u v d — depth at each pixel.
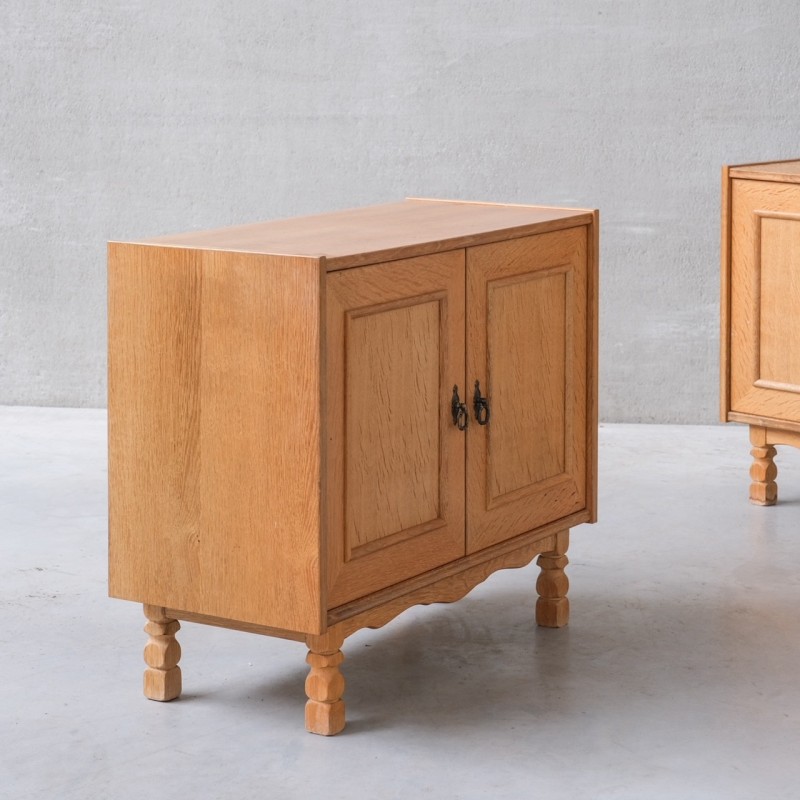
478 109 6.51
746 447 6.17
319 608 3.21
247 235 3.53
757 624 4.11
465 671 3.78
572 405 3.99
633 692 3.63
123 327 3.35
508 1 6.40
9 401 7.00
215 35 6.61
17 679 3.71
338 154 6.64
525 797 3.05
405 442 3.43
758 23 6.30
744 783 3.11
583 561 4.68
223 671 3.77
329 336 3.16
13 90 6.74
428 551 3.54
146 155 6.73
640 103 6.40
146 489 3.40
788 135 6.36
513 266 3.71
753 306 5.12
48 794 3.08
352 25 6.52
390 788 3.10
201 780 3.14
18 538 4.91
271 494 3.23
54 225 6.82
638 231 6.50
